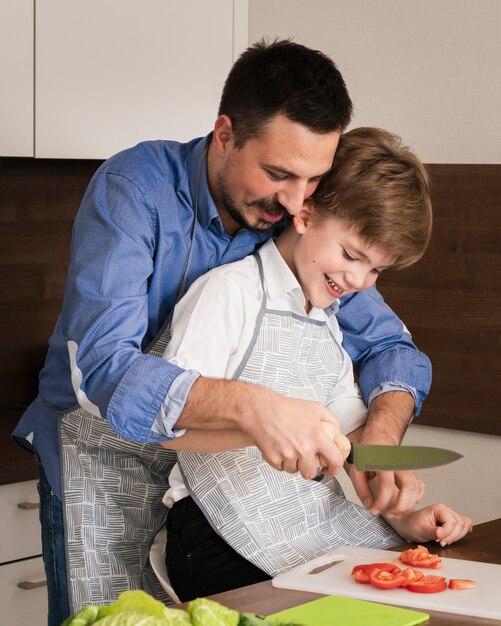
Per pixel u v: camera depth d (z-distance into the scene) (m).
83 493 1.59
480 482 2.67
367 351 1.69
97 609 0.81
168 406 1.28
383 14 2.73
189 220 1.53
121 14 2.13
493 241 2.59
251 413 1.25
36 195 2.53
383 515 1.50
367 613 1.12
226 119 1.42
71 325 1.40
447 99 2.66
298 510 1.43
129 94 2.17
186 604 1.16
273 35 2.91
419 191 1.42
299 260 1.46
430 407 2.71
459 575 1.27
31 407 1.71
